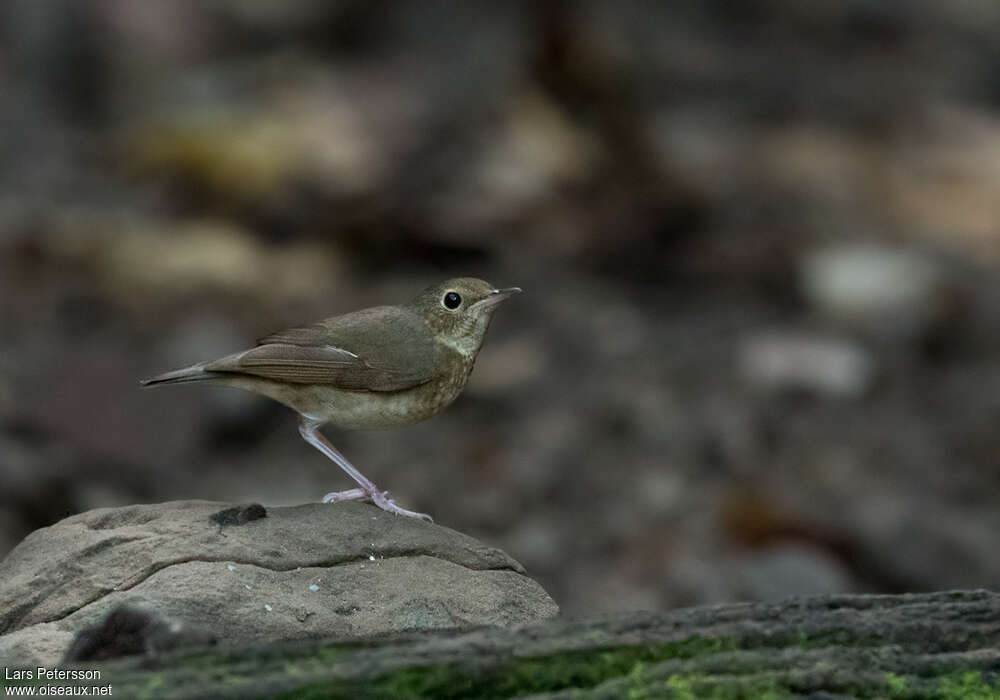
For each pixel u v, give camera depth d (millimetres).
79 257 15609
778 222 17328
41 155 18375
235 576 5898
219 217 16844
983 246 17453
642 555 11367
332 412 7758
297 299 15297
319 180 17266
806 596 5480
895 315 15258
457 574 6230
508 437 12984
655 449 12812
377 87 20266
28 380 12867
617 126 18344
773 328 15039
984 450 12820
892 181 19047
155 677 4801
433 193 17031
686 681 4957
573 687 5004
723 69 22875
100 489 11797
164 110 19594
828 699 4953
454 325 7949
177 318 14648
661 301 15695
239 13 22750
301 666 4895
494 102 19094
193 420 12891
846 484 12305
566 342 14625
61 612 5836
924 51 24719
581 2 20562
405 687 4828
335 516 6523
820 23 25344
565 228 16750
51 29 20078
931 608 5426
